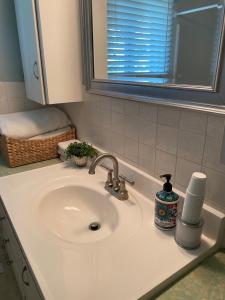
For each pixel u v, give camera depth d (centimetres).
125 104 105
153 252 71
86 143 138
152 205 95
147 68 90
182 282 65
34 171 128
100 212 108
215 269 69
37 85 130
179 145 84
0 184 114
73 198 118
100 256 70
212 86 67
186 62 76
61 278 62
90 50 115
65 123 156
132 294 58
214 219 75
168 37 81
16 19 148
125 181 108
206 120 73
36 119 149
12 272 140
